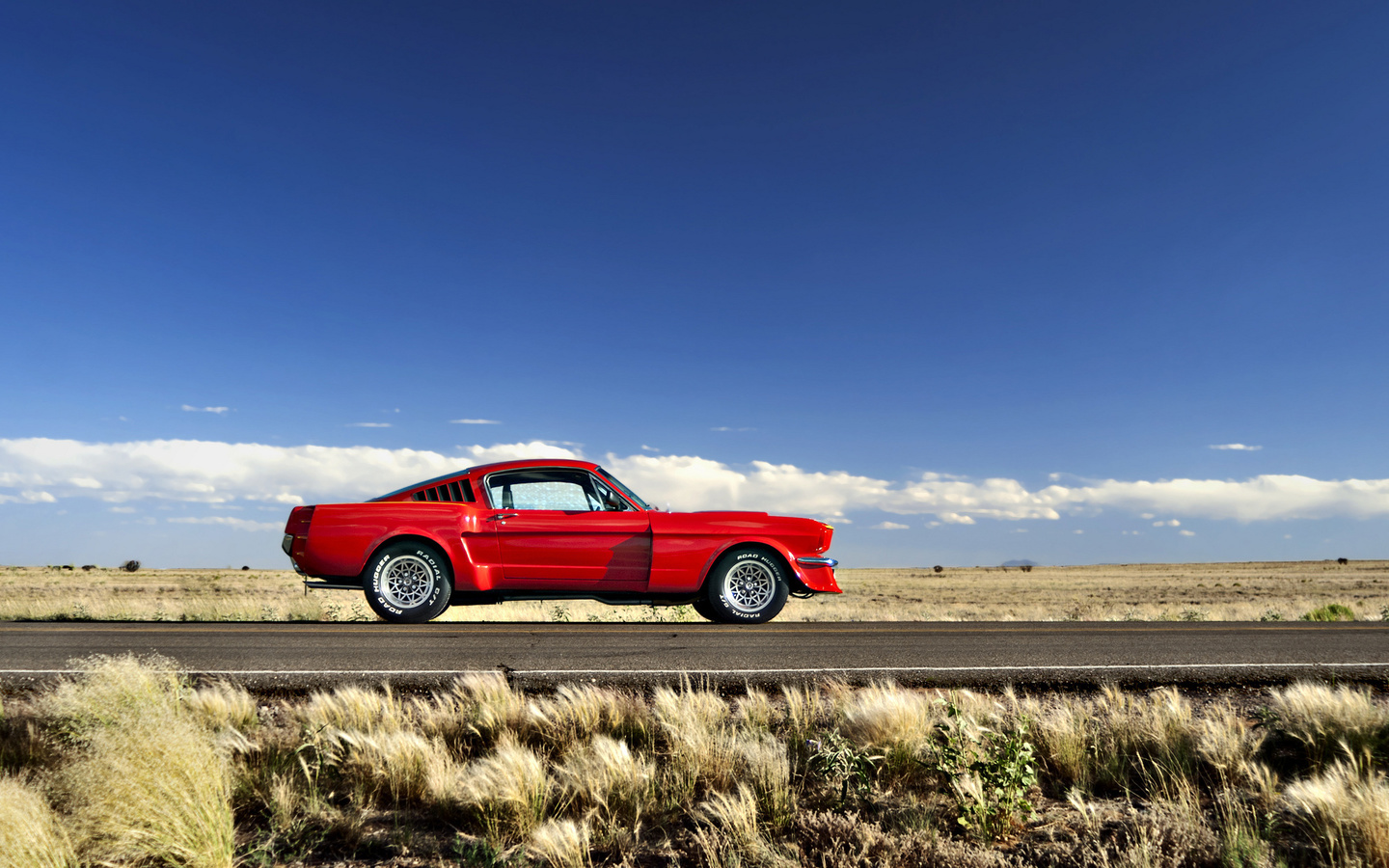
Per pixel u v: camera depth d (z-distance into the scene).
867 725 4.62
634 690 5.86
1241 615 20.39
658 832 3.60
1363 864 3.10
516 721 4.95
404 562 9.16
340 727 4.62
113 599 15.89
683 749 4.33
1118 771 4.29
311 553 9.02
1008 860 3.21
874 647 7.46
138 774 3.30
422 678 6.00
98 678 4.76
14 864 2.85
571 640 7.61
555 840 3.23
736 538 9.33
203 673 6.05
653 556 9.13
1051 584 61.91
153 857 3.17
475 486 9.52
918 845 3.26
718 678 6.14
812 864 3.17
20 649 6.96
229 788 3.58
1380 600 35.56
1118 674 6.43
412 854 3.33
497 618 14.32
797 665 6.62
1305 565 109.75
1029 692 6.08
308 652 6.88
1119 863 3.12
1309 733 4.57
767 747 4.27
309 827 3.53
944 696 5.54
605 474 9.80
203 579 47.25
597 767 4.03
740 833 3.37
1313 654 7.34
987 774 3.64
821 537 9.48
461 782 3.92
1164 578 77.44
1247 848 3.16
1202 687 6.29
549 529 9.16
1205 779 4.22
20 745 4.35
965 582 67.06
